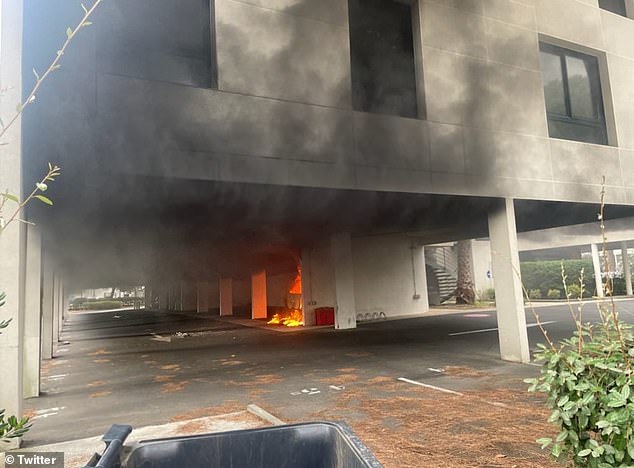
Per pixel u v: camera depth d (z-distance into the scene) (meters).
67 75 4.59
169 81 5.43
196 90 5.23
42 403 6.21
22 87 4.35
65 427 4.97
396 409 5.12
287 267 20.00
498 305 8.16
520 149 7.97
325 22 6.24
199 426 4.71
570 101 9.14
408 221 11.09
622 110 9.52
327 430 1.88
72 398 6.48
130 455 1.65
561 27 8.90
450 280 24.67
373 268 17.88
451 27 7.58
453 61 7.50
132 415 5.35
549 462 3.46
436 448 3.83
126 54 5.20
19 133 4.31
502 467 3.39
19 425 1.48
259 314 20.91
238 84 5.51
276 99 5.75
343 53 6.34
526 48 8.34
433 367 7.66
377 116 6.55
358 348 10.24
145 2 5.37
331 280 15.25
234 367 8.52
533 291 24.67
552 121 8.79
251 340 12.84
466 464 3.46
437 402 5.38
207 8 5.79
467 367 7.54
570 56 9.33
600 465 2.09
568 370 2.35
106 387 7.19
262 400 5.81
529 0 8.52
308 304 16.28
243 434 1.84
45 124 4.50
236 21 5.60
